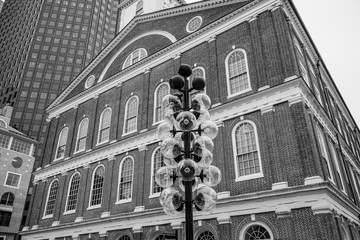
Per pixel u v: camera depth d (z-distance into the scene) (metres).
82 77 32.44
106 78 28.12
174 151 7.66
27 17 103.75
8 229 46.03
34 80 86.56
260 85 17.12
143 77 24.97
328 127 19.83
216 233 15.29
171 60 23.30
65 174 26.86
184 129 7.53
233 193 15.55
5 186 47.41
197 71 20.89
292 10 19.36
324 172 14.20
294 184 13.81
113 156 23.42
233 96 18.03
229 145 16.83
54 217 25.31
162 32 25.83
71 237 23.14
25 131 79.19
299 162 14.02
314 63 23.72
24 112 81.56
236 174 15.87
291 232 13.08
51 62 90.62
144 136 21.91
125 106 25.14
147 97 23.56
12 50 99.62
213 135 8.09
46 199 27.50
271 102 16.03
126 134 23.61
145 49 26.64
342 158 20.55
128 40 29.02
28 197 69.12
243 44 19.08
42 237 25.55
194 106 8.30
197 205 7.38
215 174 7.66
